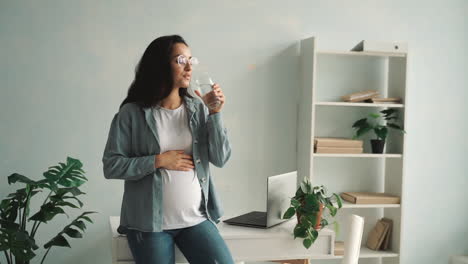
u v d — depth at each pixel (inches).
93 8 132.3
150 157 89.4
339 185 149.2
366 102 141.4
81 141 133.6
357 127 145.6
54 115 131.8
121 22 133.7
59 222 133.4
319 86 146.4
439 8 152.6
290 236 106.7
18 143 130.3
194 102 95.0
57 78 131.4
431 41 152.6
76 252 134.8
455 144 155.2
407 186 153.2
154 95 89.8
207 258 89.4
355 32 147.6
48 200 132.3
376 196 141.3
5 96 129.0
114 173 89.8
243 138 142.2
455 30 153.9
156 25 135.5
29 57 129.7
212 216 98.9
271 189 110.3
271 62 142.7
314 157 147.3
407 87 139.3
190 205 92.4
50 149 132.0
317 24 145.0
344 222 148.9
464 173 156.0
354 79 148.2
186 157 92.0
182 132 92.8
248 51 141.3
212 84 90.8
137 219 91.0
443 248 155.7
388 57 148.4
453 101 154.8
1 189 129.9
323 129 147.3
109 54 133.6
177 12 136.5
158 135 91.4
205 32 138.3
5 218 112.3
